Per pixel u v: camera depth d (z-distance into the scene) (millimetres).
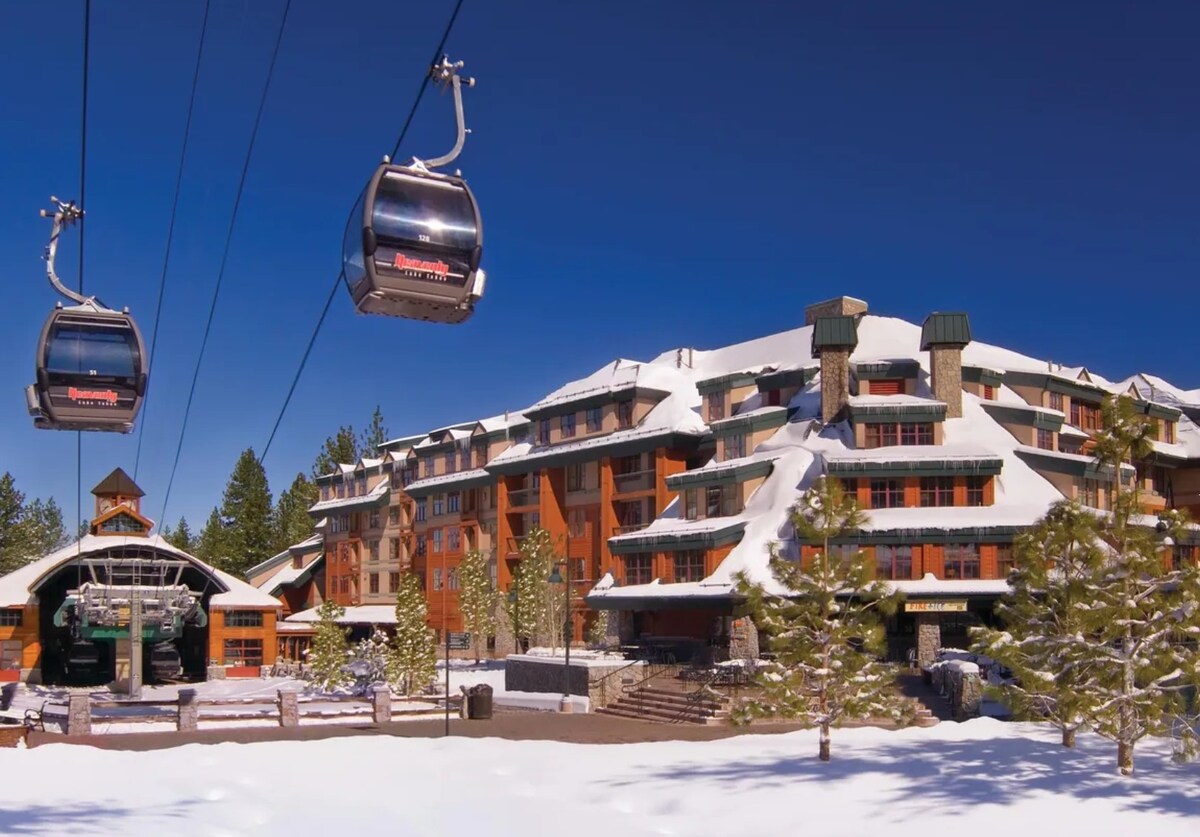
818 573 27078
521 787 25281
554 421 74688
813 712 26828
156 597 65438
